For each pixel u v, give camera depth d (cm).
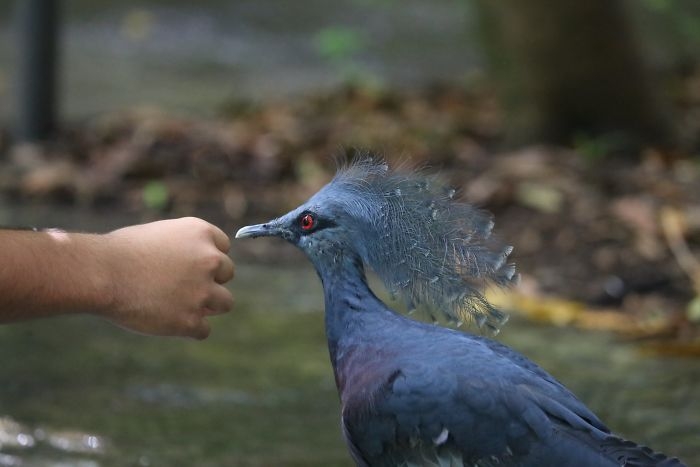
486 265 612
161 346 1005
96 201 1368
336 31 2072
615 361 968
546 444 552
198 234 594
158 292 579
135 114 1622
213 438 818
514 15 1452
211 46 2108
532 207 1302
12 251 549
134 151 1462
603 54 1447
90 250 569
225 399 890
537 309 1079
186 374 939
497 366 572
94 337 1026
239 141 1487
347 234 618
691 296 1113
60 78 1641
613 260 1180
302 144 1486
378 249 617
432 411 568
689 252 1189
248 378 934
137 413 860
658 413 854
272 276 1191
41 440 803
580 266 1176
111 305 572
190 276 586
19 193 1381
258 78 1959
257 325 1056
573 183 1348
